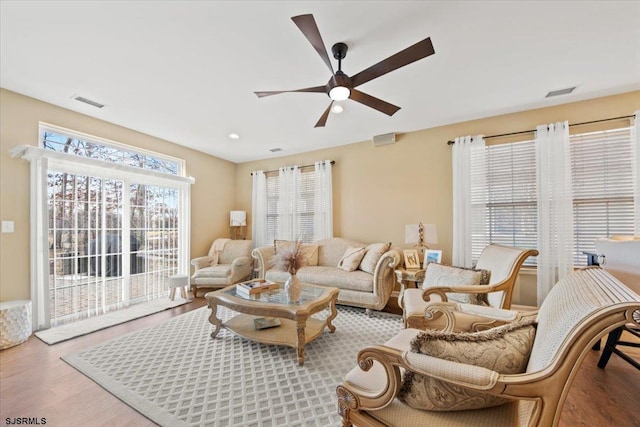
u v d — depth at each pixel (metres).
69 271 3.10
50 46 2.04
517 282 3.28
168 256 4.25
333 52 2.09
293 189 4.95
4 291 2.64
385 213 4.19
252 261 4.69
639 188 2.75
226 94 2.80
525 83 2.65
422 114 3.38
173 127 3.73
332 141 4.41
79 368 2.07
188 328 2.88
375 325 2.98
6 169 2.68
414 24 1.85
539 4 1.68
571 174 3.02
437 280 2.63
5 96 2.69
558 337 0.82
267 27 1.86
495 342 0.97
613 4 1.67
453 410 0.95
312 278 3.64
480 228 3.47
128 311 3.41
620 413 1.59
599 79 2.59
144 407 1.65
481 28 1.90
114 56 2.18
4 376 1.97
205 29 1.88
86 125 3.30
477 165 3.49
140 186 3.89
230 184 5.61
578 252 3.05
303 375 2.01
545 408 0.78
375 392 1.04
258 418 1.57
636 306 0.68
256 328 2.53
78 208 3.20
